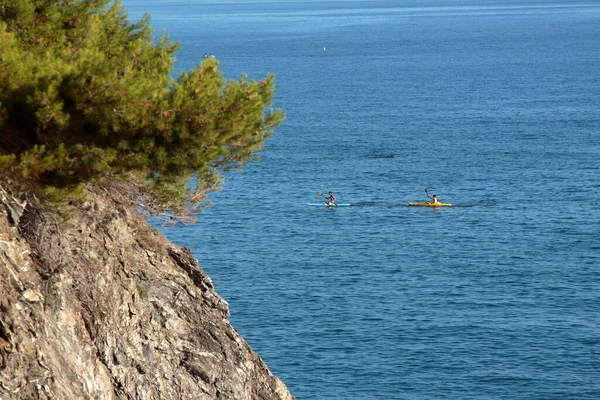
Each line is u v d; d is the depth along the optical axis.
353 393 163.00
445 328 192.25
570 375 169.50
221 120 57.84
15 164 54.16
